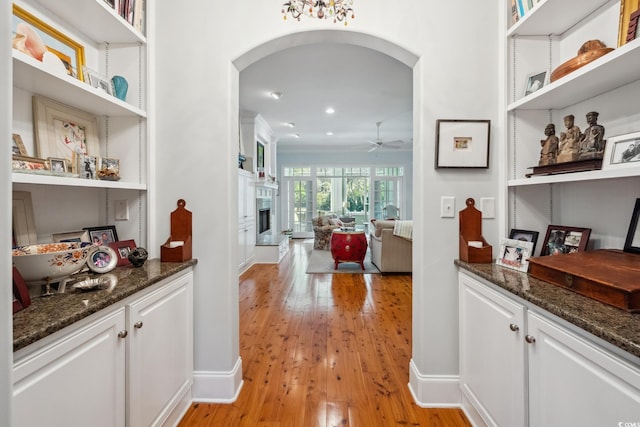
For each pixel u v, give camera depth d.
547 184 1.68
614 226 1.35
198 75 1.77
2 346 0.67
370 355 2.29
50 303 1.00
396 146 7.51
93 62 1.66
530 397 1.10
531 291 1.10
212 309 1.77
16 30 1.18
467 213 1.71
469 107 1.73
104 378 1.05
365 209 9.40
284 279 4.48
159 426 1.39
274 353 2.31
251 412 1.67
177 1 1.77
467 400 1.63
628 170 1.00
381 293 3.82
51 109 1.37
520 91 1.67
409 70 3.81
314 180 9.37
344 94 4.64
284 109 5.41
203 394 1.76
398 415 1.65
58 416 0.86
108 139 1.72
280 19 1.75
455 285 1.74
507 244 1.55
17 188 1.24
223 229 1.77
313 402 1.75
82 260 1.15
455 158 1.72
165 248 1.66
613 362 0.77
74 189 1.53
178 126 1.77
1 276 0.67
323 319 2.98
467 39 1.74
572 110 1.59
